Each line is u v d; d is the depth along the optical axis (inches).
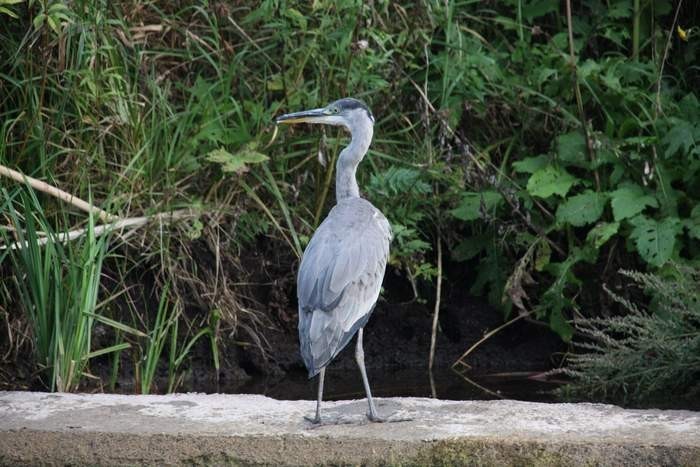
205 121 487.2
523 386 453.1
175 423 324.5
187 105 495.8
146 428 317.7
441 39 538.0
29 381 455.8
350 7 481.4
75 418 331.3
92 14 469.4
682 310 423.2
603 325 496.1
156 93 490.3
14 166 471.8
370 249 340.8
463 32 545.3
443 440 298.8
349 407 345.4
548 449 292.5
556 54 511.2
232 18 506.0
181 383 480.1
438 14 511.2
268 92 517.3
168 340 488.4
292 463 304.5
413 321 522.3
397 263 485.7
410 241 492.7
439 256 495.2
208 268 488.4
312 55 489.1
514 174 523.8
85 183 474.9
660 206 482.6
